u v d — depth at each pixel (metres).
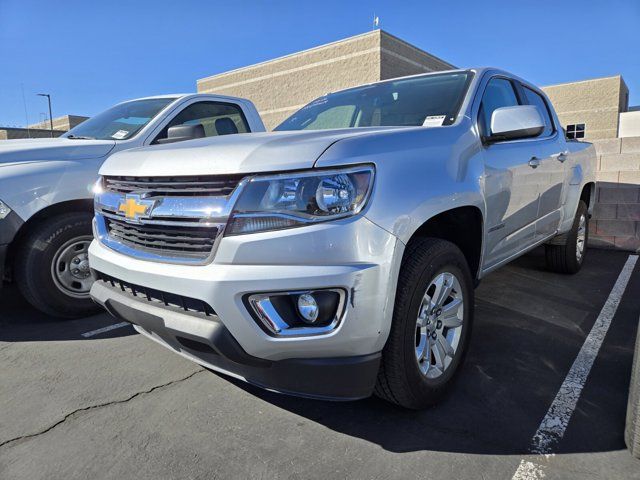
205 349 2.15
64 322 3.98
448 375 2.58
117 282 2.54
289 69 27.80
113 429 2.41
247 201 2.01
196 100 4.89
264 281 1.93
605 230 6.29
